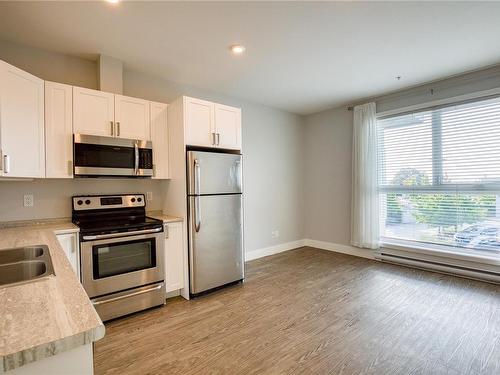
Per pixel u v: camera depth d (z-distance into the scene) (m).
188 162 2.91
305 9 2.09
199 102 3.04
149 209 3.30
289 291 3.09
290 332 2.24
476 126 3.33
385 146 4.17
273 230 4.79
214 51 2.75
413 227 3.90
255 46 2.66
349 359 1.88
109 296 2.43
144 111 2.96
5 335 0.64
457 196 3.49
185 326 2.35
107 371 1.78
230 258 3.22
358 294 2.98
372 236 4.19
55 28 2.30
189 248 2.92
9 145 2.02
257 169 4.57
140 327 2.34
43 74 2.67
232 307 2.71
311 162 5.23
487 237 3.27
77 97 2.54
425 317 2.45
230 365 1.84
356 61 3.01
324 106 4.74
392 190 4.11
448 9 2.10
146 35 2.44
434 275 3.55
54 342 0.63
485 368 1.77
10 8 2.02
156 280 2.72
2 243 1.73
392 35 2.48
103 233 2.39
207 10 2.09
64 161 2.46
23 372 0.62
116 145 2.71
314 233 5.21
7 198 2.48
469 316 2.46
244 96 4.19
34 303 0.83
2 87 1.96
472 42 2.61
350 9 2.10
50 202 2.69
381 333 2.20
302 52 2.79
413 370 1.76
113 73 2.87
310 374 1.74
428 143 3.73
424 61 3.02
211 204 3.02
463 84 3.40
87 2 1.97
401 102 3.97
